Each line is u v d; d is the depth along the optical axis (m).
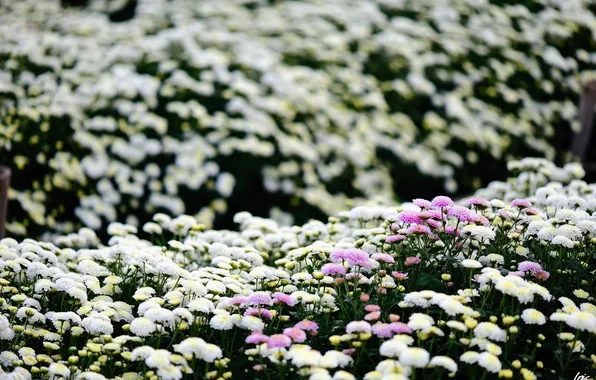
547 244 3.00
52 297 3.07
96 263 3.18
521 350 2.62
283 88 5.95
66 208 5.30
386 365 2.24
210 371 2.60
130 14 8.88
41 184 5.29
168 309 2.87
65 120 5.48
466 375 2.47
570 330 2.72
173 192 5.30
